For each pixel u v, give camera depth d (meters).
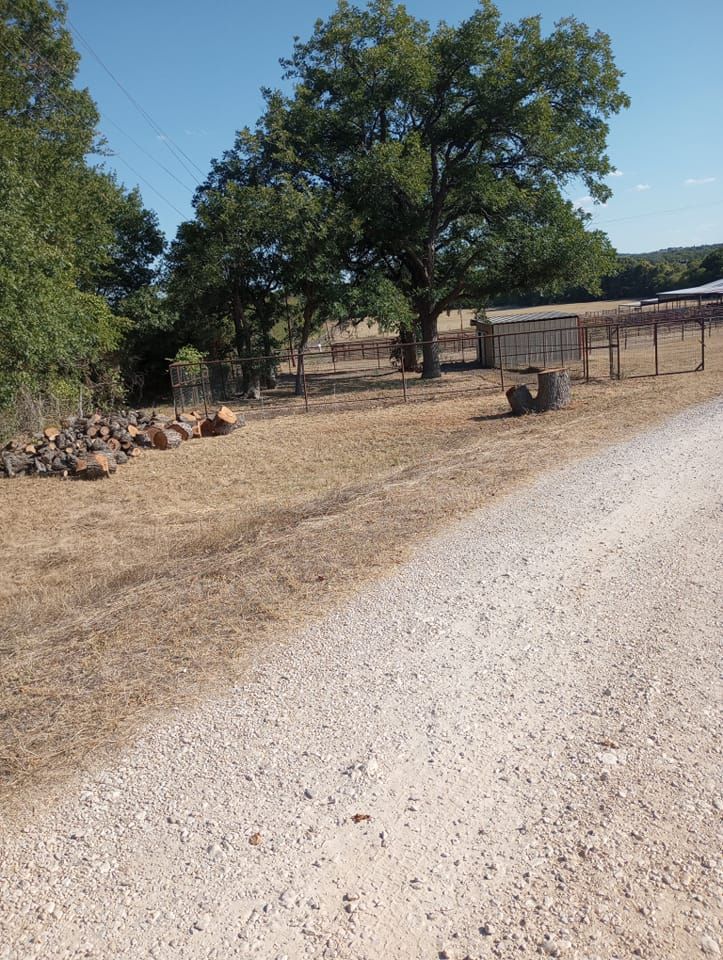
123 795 3.94
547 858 3.26
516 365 37.84
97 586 7.98
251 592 6.72
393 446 16.16
